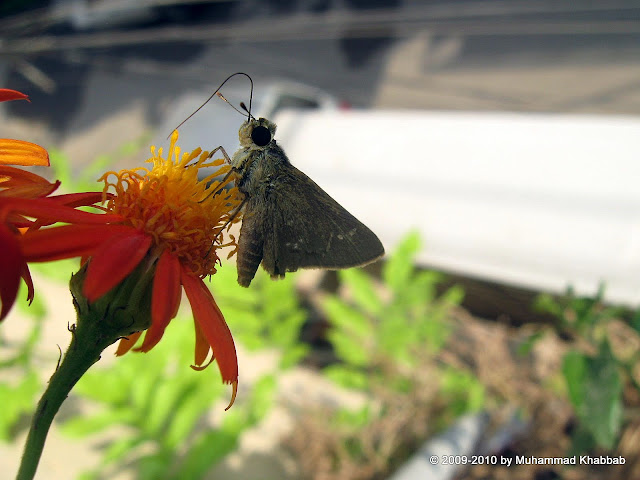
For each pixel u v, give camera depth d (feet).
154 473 0.36
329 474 0.41
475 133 0.62
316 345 0.57
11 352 0.49
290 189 0.22
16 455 0.42
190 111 0.80
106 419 0.37
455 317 0.50
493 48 1.22
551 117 0.61
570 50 1.17
